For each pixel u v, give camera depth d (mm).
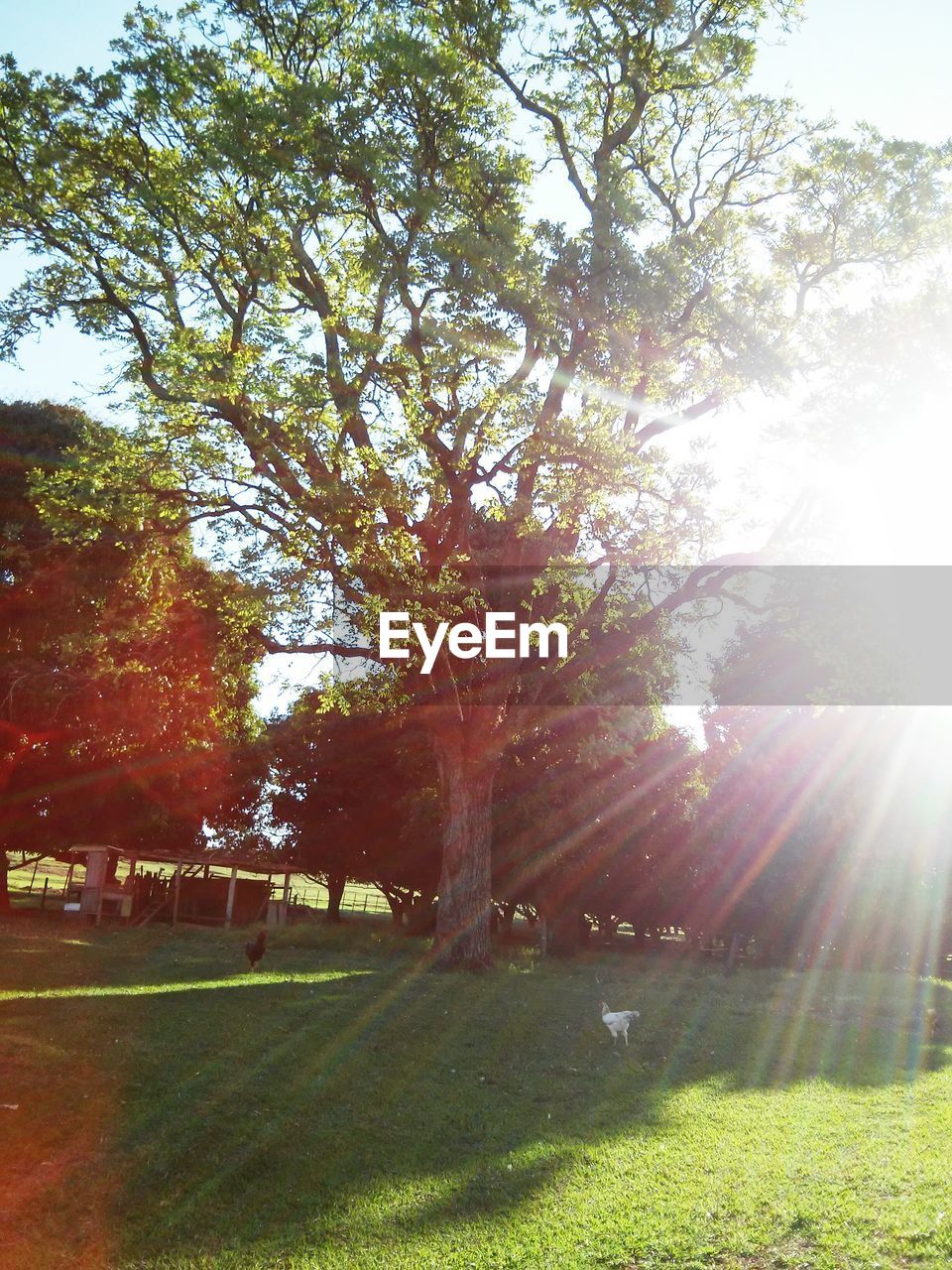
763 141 24266
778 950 39969
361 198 21594
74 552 26375
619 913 46094
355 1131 11656
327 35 22281
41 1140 10523
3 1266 7957
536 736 36844
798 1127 12320
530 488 21750
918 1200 9562
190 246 21969
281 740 50469
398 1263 8305
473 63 22344
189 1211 9258
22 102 20312
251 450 21062
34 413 32094
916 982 31531
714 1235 8828
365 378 20719
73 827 46344
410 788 46438
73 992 19766
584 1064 15852
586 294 20000
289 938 39594
